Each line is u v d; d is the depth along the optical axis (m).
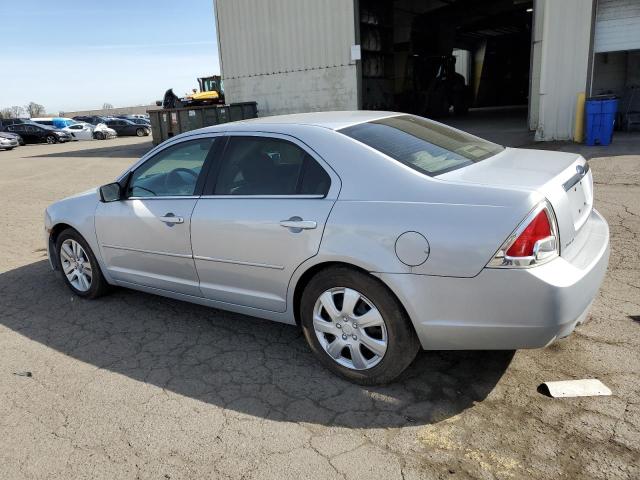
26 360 3.78
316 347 3.35
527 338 2.70
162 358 3.71
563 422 2.74
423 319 2.86
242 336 4.00
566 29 12.38
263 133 3.59
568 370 3.20
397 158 3.12
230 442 2.77
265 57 18.62
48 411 3.13
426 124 3.93
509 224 2.62
